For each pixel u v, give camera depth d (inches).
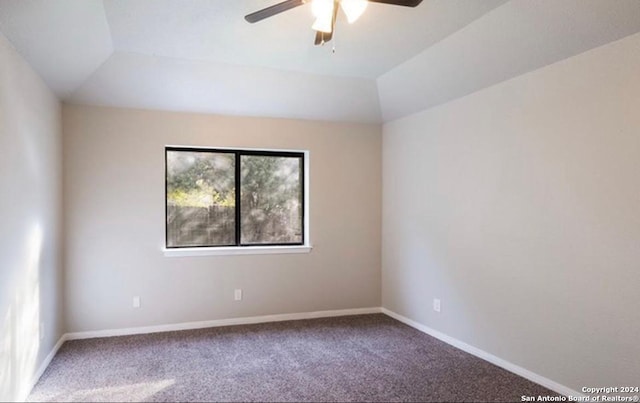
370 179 187.3
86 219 148.6
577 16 90.9
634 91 88.6
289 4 81.4
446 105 146.7
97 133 150.0
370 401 102.6
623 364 91.0
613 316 92.9
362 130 185.9
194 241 168.6
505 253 121.8
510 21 100.7
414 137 165.2
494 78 122.3
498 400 102.7
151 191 156.6
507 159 121.0
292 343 144.8
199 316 163.2
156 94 148.8
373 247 187.8
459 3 96.1
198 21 106.8
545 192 109.0
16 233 96.8
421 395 105.6
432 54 126.9
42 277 118.8
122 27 110.6
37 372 112.9
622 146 91.0
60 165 141.8
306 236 180.9
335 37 116.4
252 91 154.0
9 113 92.4
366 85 159.8
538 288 111.3
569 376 103.0
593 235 97.0
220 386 110.1
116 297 152.4
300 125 176.7
